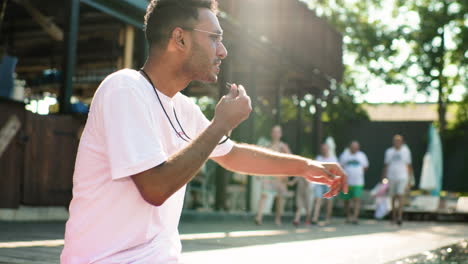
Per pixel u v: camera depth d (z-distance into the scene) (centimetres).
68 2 784
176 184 157
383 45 2175
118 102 159
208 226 844
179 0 172
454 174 2086
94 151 163
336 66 1628
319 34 1504
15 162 741
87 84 1120
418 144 2131
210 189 1240
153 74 175
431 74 2088
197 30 173
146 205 164
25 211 754
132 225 163
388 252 466
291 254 445
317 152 1561
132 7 872
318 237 689
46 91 1146
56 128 795
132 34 938
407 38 2131
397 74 2161
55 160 797
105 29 1046
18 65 1328
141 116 160
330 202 1210
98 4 818
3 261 333
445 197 1723
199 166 160
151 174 156
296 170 219
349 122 2200
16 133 738
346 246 538
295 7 1343
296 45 1362
